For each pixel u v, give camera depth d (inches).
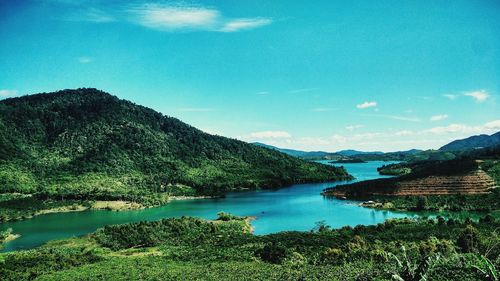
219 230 5182.1
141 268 3080.7
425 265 1487.5
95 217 6919.3
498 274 1332.4
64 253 3959.2
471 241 2906.0
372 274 1902.1
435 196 7539.4
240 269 2851.9
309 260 3129.9
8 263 3464.6
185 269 2970.0
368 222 5944.9
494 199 6717.5
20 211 7012.8
